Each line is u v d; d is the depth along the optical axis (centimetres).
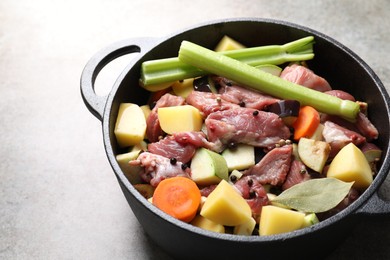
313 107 69
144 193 66
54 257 71
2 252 72
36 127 81
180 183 63
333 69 73
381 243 71
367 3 90
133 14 91
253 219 62
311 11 90
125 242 72
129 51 71
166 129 68
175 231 60
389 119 65
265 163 65
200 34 73
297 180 65
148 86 71
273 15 90
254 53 72
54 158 79
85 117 82
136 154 66
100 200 75
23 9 92
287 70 71
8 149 80
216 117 67
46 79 85
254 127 66
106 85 85
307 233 58
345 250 71
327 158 65
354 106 67
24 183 77
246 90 70
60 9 92
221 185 61
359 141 66
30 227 74
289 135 67
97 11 91
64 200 75
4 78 86
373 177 66
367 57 86
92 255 71
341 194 62
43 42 89
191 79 72
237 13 90
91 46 88
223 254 60
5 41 89
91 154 79
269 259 61
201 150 66
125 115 68
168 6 91
